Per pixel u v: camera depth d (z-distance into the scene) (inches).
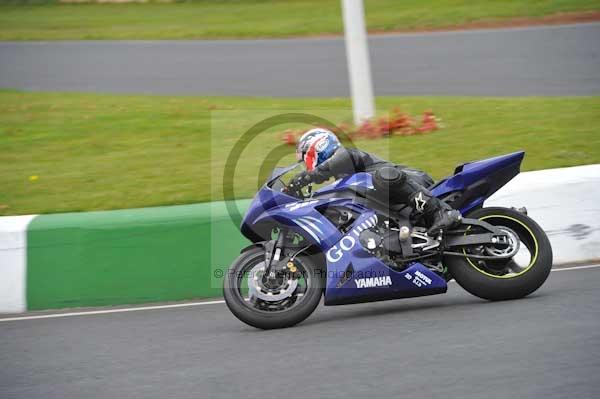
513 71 1291.8
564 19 1699.1
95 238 586.6
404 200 493.7
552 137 826.8
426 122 884.6
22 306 580.1
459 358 397.4
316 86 1279.5
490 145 812.6
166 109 1088.2
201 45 1720.0
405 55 1491.1
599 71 1238.9
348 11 892.6
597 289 511.2
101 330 510.0
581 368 372.2
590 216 618.2
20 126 1027.3
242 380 391.5
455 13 1873.8
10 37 1861.5
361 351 422.3
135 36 1854.1
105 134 971.9
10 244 581.6
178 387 388.2
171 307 565.9
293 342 450.3
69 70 1497.3
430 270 487.8
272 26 1900.8
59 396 386.0
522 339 418.3
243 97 1205.1
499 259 492.7
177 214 597.3
